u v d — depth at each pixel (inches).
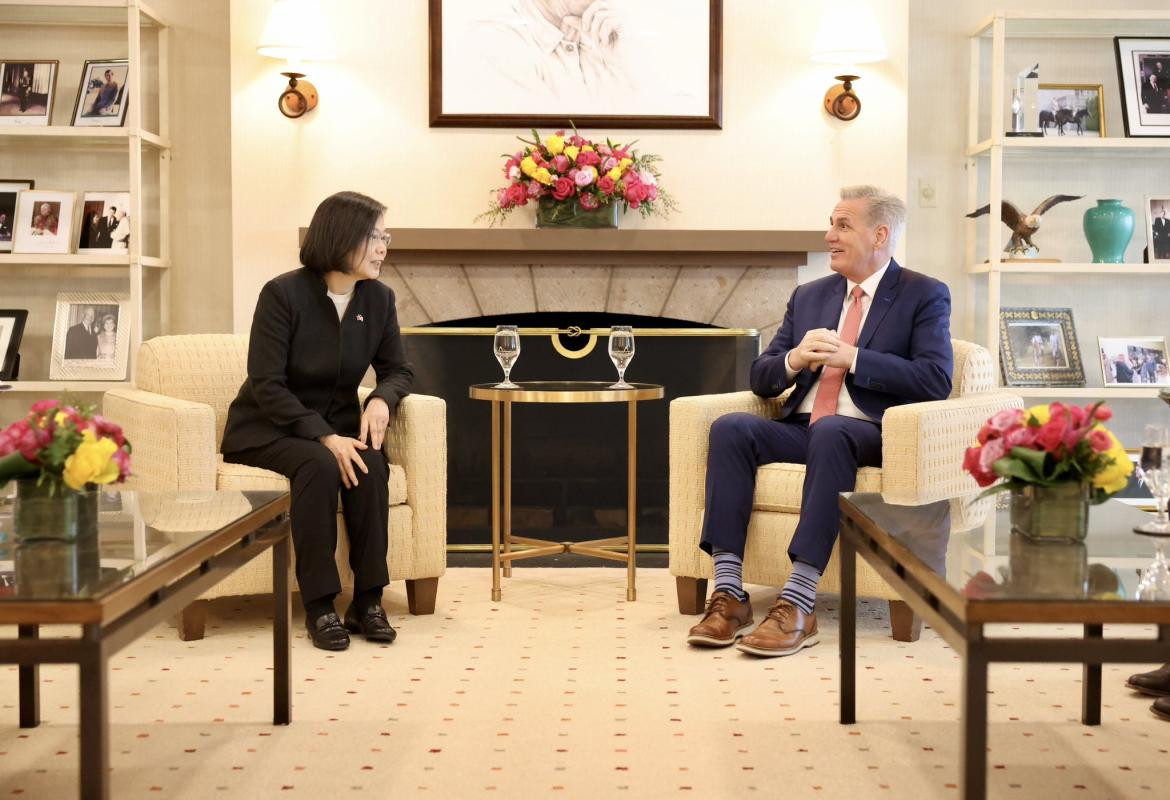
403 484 116.1
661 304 167.5
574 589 132.0
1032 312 176.9
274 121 162.4
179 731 81.0
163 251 173.9
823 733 80.9
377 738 79.4
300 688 91.7
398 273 166.6
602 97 163.5
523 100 163.3
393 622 115.3
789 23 163.0
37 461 63.4
